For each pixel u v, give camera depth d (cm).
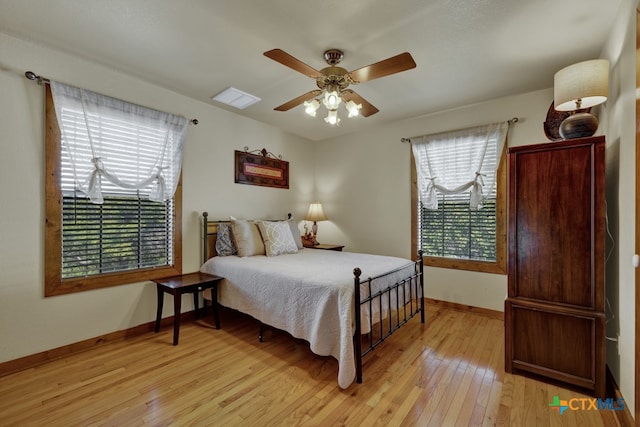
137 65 249
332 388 190
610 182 198
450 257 348
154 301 286
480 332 277
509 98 310
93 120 245
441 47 218
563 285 189
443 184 347
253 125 387
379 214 409
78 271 243
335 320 201
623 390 165
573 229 187
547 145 193
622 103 173
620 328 172
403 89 292
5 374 204
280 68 253
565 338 188
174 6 176
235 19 188
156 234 292
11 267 210
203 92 303
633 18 155
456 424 158
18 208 212
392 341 258
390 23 191
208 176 334
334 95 207
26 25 196
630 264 159
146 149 279
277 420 161
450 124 347
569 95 184
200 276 295
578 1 169
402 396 181
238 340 263
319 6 175
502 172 312
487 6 175
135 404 174
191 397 180
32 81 218
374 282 229
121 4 175
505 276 312
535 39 208
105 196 258
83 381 197
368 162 422
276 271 247
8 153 209
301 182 461
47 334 224
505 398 179
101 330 253
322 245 437
